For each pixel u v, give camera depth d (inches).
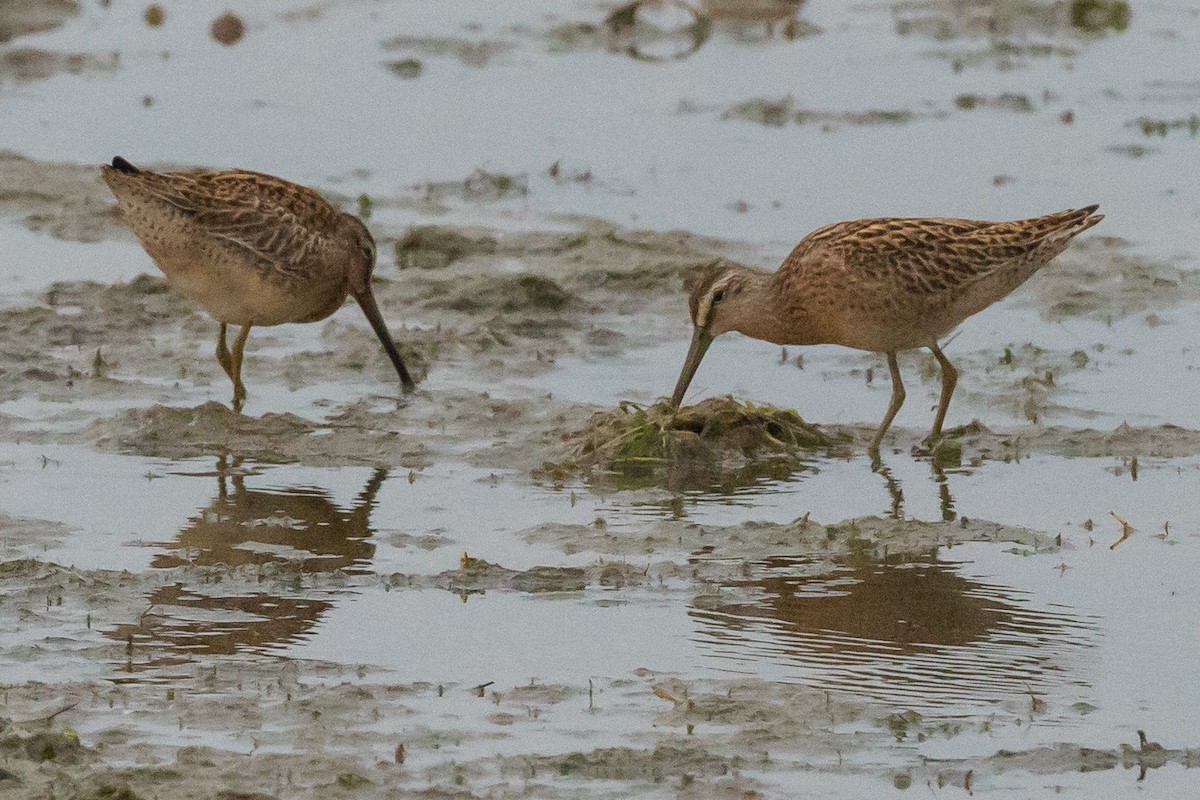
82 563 429.4
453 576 426.0
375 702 359.6
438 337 623.8
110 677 368.5
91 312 634.2
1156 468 508.7
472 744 343.3
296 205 560.1
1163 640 393.7
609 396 570.6
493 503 481.4
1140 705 362.6
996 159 818.2
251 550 441.1
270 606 407.5
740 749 342.3
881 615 407.2
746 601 414.6
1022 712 359.3
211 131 857.5
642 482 502.0
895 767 337.1
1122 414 552.1
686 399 567.5
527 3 1093.1
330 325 639.8
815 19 1059.9
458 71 963.3
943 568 435.5
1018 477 504.1
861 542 451.2
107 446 520.4
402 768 331.9
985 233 526.9
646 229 729.0
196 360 597.6
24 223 733.9
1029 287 669.9
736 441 526.3
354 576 426.6
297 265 557.0
